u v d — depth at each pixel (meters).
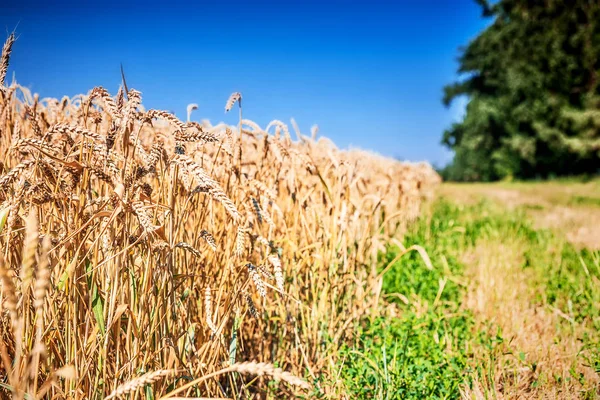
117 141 2.17
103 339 2.20
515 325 4.66
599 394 3.55
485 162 60.28
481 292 5.57
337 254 4.32
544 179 50.22
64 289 2.15
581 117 37.69
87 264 2.23
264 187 2.99
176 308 2.64
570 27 40.59
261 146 3.79
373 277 4.91
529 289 5.89
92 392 2.17
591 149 38.94
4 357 1.55
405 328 4.29
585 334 4.33
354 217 4.51
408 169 12.07
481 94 57.62
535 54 41.31
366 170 7.60
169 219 2.28
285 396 3.51
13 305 1.38
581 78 39.44
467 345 4.14
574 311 5.17
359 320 4.54
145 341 2.30
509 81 44.84
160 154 2.19
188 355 2.63
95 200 2.09
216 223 3.50
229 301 2.73
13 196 2.06
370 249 5.05
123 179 2.02
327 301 4.10
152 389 2.35
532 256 7.43
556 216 13.95
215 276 3.15
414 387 3.36
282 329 3.96
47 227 2.17
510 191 31.45
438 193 24.11
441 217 12.03
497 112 50.16
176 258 2.60
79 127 1.96
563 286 5.82
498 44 49.69
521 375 3.80
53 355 2.15
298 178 4.52
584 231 10.60
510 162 52.09
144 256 2.41
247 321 3.78
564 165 47.59
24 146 2.05
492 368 3.77
